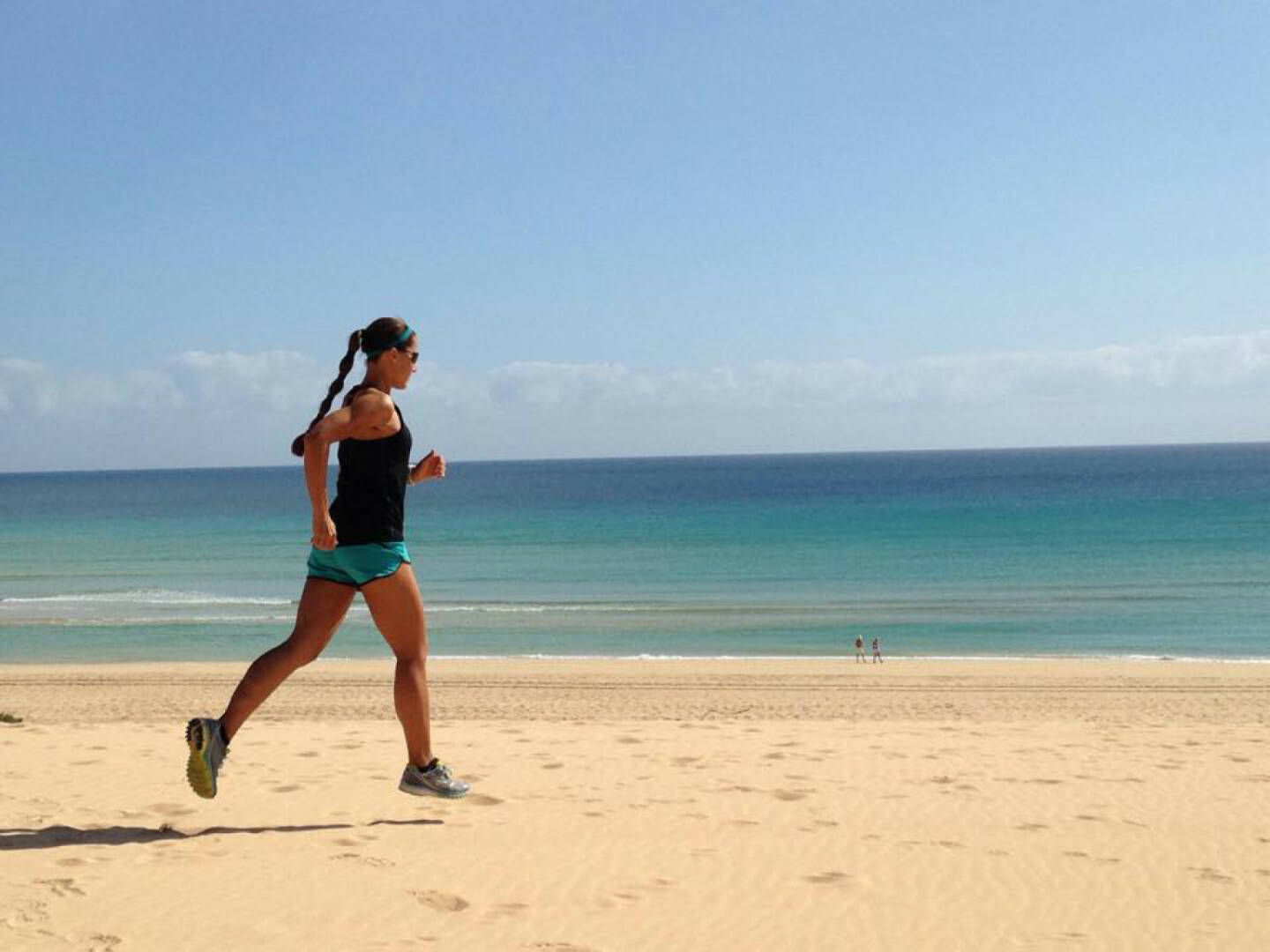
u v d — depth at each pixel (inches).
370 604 193.0
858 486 6978.4
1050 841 195.6
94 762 252.8
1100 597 1817.2
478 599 1866.4
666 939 143.3
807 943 144.0
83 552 2920.8
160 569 2479.1
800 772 260.5
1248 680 968.3
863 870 175.6
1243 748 322.7
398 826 193.9
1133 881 172.9
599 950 137.7
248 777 239.9
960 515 3998.5
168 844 176.9
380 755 276.5
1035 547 2731.3
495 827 195.2
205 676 1001.5
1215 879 174.6
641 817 205.8
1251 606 1678.2
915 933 149.0
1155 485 6338.6
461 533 3476.9
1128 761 289.9
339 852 174.7
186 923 141.3
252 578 2272.4
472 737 325.4
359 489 186.7
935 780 252.5
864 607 1718.8
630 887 163.3
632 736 337.4
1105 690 900.6
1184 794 239.1
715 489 6894.7
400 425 189.2
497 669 1074.1
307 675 981.8
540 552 2785.4
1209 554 2529.5
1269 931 152.0
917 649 1322.6
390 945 136.3
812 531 3363.7
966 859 182.9
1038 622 1539.1
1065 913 158.1
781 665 1120.8
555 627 1528.1
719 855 181.0
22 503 6368.1
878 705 802.8
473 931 142.6
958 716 733.9
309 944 135.8
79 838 180.5
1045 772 266.7
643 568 2379.4
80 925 139.7
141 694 866.1
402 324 190.7
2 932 136.7
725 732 363.9
